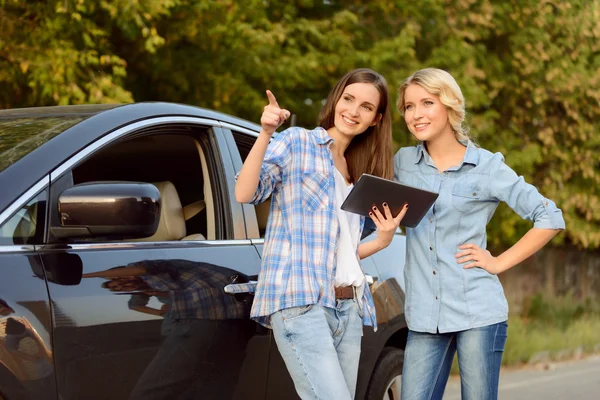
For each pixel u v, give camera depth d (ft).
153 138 15.42
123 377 11.84
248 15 39.09
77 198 11.20
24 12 34.01
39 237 11.28
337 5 45.19
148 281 12.45
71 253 11.55
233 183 15.23
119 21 33.71
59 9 31.81
